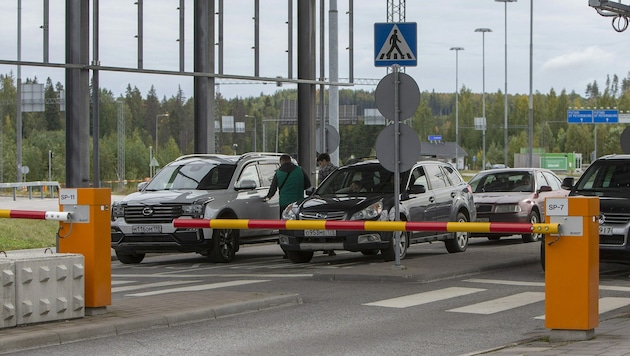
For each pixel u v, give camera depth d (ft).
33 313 59.11
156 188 120.98
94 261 63.16
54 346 56.54
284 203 121.19
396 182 96.58
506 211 146.82
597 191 100.42
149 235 112.88
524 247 131.23
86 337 59.00
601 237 92.89
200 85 151.64
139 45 139.85
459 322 66.39
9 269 57.62
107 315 64.03
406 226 71.46
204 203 113.80
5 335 55.72
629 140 149.79
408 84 96.27
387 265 101.65
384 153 96.84
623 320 64.44
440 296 79.71
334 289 84.94
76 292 61.93
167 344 57.62
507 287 85.76
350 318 68.28
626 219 92.27
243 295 75.87
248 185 119.85
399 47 97.04
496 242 154.20
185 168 123.03
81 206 63.21
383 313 70.64
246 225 80.02
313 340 59.31
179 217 112.68
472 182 155.22
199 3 151.02
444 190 122.11
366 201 108.68
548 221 55.72
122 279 97.14
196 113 152.05
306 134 167.32
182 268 109.91
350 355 54.54
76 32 134.92
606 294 80.07
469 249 133.80
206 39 151.43
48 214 63.16
